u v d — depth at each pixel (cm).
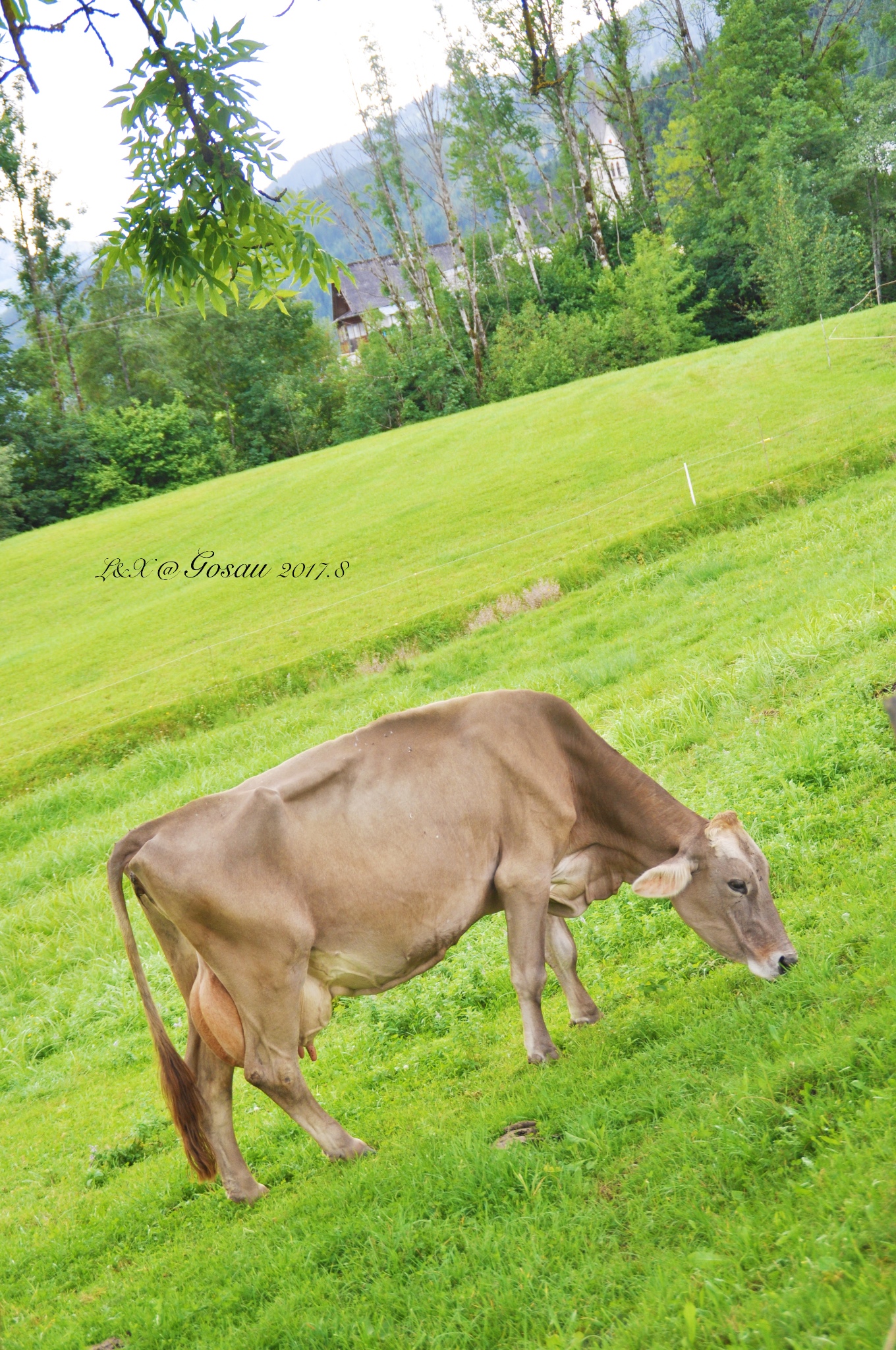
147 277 553
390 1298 417
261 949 532
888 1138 373
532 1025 596
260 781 568
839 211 6203
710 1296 336
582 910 641
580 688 1545
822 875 684
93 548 4450
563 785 602
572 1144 469
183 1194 637
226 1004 552
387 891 552
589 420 3853
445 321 7169
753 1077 458
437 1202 473
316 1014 560
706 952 675
